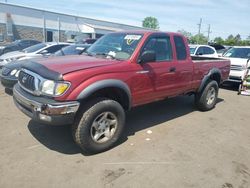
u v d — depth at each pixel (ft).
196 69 17.46
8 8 96.02
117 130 12.65
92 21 133.28
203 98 19.31
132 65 12.82
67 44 33.12
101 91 11.96
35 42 59.57
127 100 12.99
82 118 11.19
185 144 13.70
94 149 11.84
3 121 15.49
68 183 9.74
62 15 117.39
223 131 16.02
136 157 11.96
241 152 13.15
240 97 26.89
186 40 16.79
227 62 21.38
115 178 10.23
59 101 10.42
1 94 21.85
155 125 16.33
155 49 14.38
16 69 20.35
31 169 10.53
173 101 22.67
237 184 10.27
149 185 9.90
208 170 11.18
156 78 14.25
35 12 105.81
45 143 12.90
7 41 97.76
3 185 9.41
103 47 14.80
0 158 11.23
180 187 9.88
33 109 10.84
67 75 10.52
